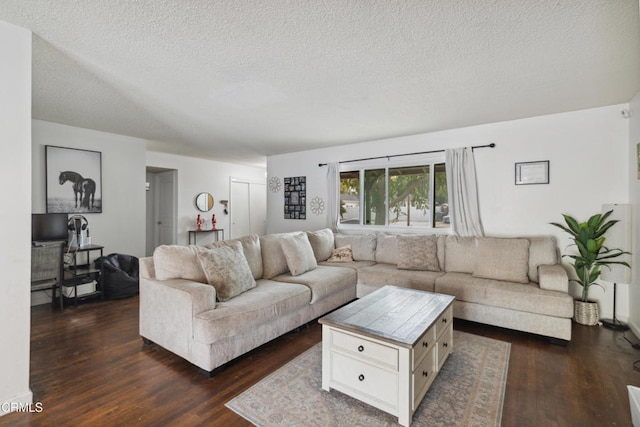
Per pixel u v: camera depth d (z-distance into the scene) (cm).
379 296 246
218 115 348
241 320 221
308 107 318
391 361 168
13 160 174
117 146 446
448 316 233
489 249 329
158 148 545
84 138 412
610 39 189
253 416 170
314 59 216
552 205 342
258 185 820
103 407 177
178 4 156
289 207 581
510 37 188
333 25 176
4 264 172
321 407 179
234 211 755
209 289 222
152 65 226
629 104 300
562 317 256
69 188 399
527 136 354
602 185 317
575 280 321
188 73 239
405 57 213
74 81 255
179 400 184
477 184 385
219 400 184
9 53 173
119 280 390
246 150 561
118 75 243
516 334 283
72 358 235
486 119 359
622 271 287
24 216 178
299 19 170
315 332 291
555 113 337
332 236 454
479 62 220
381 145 466
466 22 172
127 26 177
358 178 493
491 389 195
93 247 382
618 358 236
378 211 473
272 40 192
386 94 282
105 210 434
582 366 224
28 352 179
